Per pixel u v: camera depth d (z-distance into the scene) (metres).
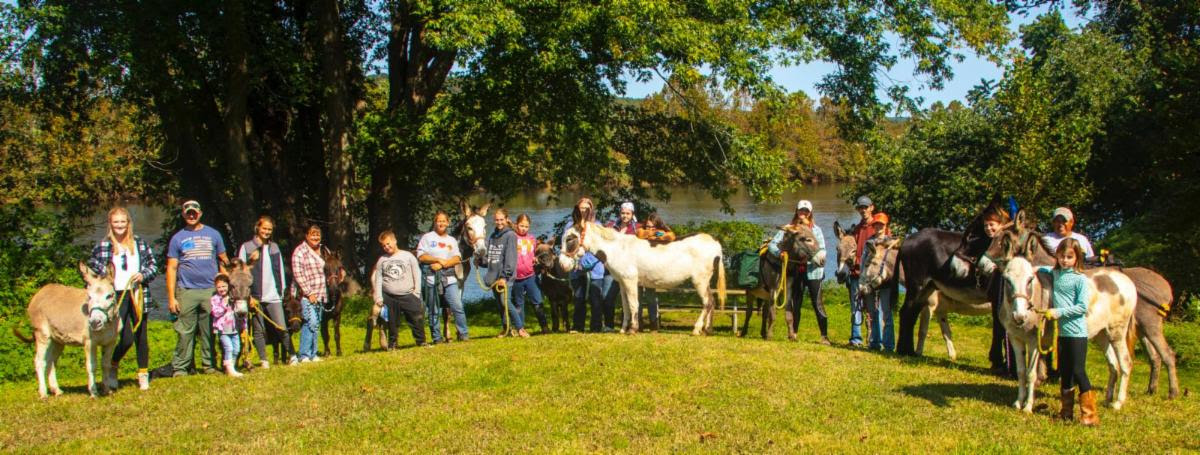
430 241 12.27
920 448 6.45
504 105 17.09
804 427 7.07
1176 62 18.53
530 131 17.62
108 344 8.99
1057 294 7.25
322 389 8.96
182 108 17.92
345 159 19.28
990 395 8.18
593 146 17.53
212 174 19.05
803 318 16.36
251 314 10.52
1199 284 15.58
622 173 20.97
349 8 21.11
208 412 8.14
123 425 7.72
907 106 19.53
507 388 8.61
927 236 10.41
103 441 7.16
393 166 19.70
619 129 20.97
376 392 8.71
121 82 15.84
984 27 18.27
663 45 15.50
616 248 11.92
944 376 9.04
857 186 24.31
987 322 16.03
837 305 18.31
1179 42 21.44
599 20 15.64
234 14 16.83
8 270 15.07
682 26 15.48
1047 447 6.50
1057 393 8.38
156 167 20.44
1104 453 6.34
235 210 19.67
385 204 20.20
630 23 14.95
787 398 8.00
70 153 19.80
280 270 10.80
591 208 12.27
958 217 21.83
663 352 9.96
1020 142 17.62
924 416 7.38
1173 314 15.20
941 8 17.88
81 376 11.56
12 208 16.88
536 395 8.32
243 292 9.95
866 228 11.56
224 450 6.86
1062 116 20.56
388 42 21.77
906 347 10.63
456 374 9.27
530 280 12.41
